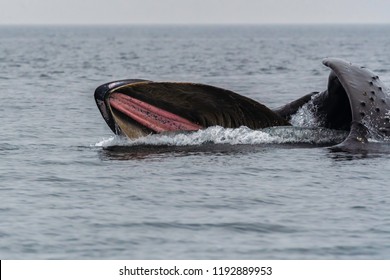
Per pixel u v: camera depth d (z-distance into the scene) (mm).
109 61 193375
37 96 103188
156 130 58812
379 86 57719
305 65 175000
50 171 50500
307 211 41281
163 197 43906
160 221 39688
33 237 37438
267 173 49188
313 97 61250
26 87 117875
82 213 41000
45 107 89375
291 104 61656
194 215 40656
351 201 43000
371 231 38250
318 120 60500
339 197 43781
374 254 35531
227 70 156250
